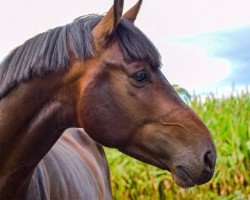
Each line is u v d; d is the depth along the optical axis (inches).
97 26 111.5
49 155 133.3
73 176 141.3
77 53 109.0
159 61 110.9
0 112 110.7
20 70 109.1
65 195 132.0
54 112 111.0
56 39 110.3
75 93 109.7
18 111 110.0
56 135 114.3
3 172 112.3
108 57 108.8
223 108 281.1
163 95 110.0
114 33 109.7
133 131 109.6
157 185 259.8
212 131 269.0
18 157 111.3
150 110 109.3
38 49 109.5
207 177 109.3
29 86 109.7
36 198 117.2
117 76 108.6
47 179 125.0
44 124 110.9
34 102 110.1
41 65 108.3
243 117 266.1
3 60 113.0
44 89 110.2
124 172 265.3
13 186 112.7
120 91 108.4
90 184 155.1
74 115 111.2
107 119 108.3
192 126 109.4
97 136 109.9
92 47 109.3
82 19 114.9
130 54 108.3
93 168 168.1
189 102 289.9
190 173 108.4
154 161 112.0
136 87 108.7
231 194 254.8
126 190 267.0
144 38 110.7
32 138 110.9
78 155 162.1
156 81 110.3
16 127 110.5
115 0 105.9
